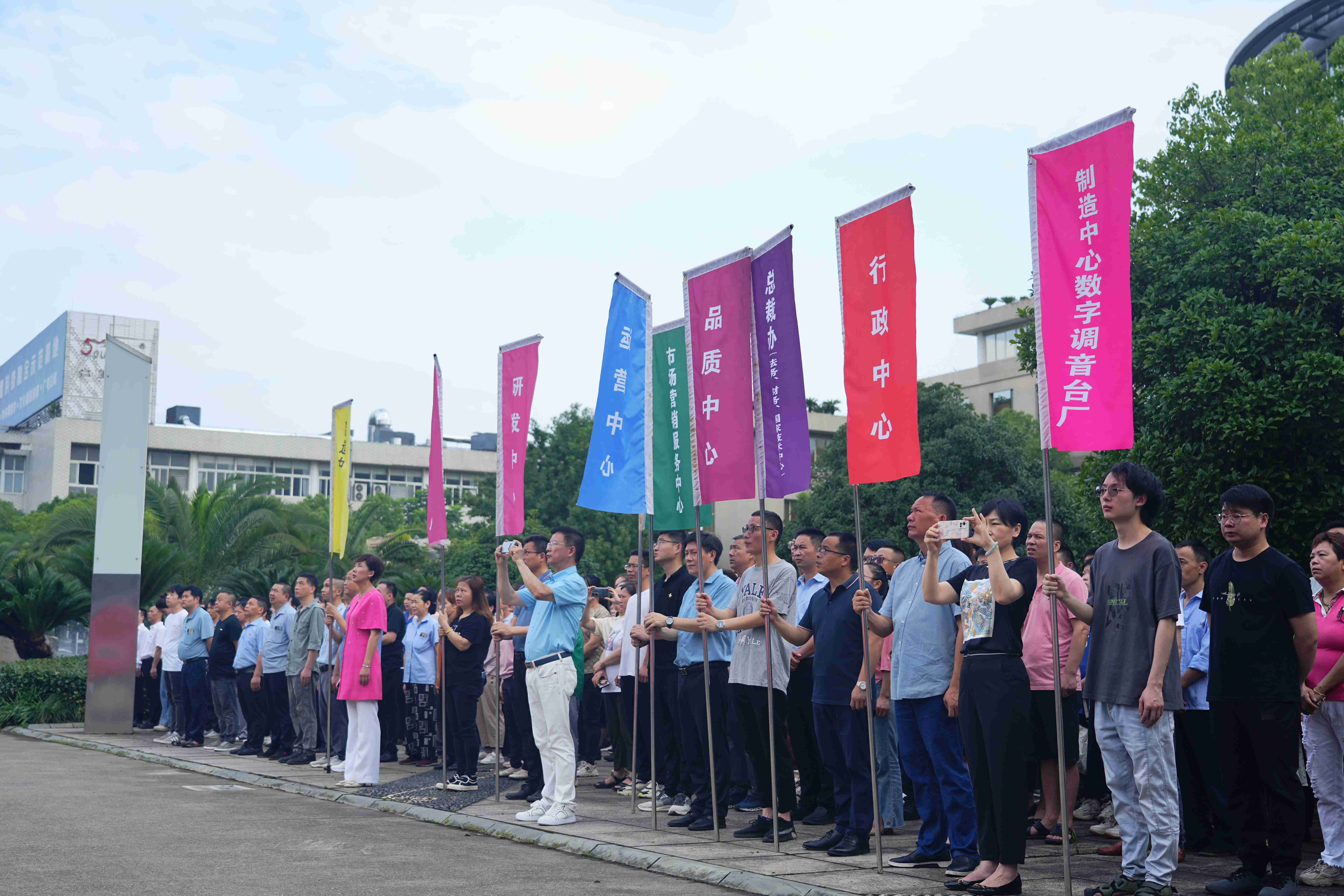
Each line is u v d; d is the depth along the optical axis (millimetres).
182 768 11930
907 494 28094
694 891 5852
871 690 6168
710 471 7340
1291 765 5578
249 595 21672
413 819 8445
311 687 12148
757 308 7109
